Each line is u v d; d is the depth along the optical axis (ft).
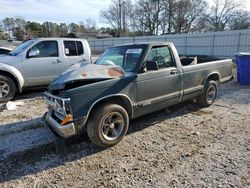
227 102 21.86
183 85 16.88
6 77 22.90
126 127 13.51
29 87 24.90
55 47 25.90
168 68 15.67
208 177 10.11
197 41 85.51
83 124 11.90
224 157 11.74
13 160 12.06
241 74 30.71
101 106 12.51
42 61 24.94
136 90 13.70
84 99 11.76
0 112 20.02
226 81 21.80
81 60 27.37
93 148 13.06
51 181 10.23
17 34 275.39
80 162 11.71
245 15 177.78
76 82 12.47
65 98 11.39
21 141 14.23
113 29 235.20
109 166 11.26
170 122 16.81
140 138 14.21
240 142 13.41
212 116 17.97
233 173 10.34
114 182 10.01
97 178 10.36
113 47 17.08
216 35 79.20
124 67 14.61
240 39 73.15
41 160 12.03
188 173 10.46
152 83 14.48
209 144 13.24
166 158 11.82
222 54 78.69
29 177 10.57
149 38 103.81
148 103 14.48
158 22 207.62
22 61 23.81
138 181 10.02
